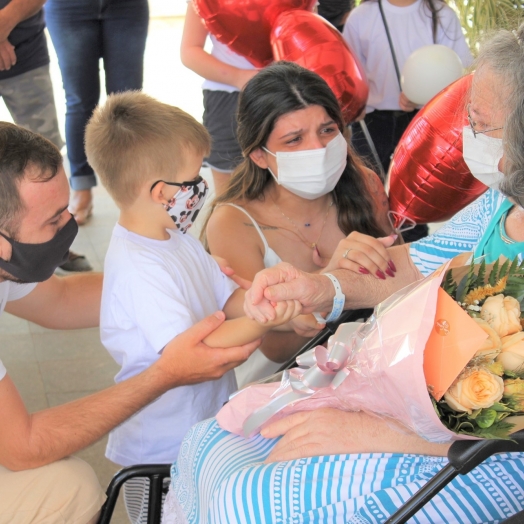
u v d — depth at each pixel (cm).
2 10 352
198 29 341
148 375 166
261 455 149
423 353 115
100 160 177
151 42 940
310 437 141
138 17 408
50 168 147
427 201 233
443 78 295
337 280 179
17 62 373
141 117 174
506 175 129
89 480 161
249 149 216
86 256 400
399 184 238
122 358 183
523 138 124
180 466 162
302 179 211
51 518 154
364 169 237
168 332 170
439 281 121
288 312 169
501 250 158
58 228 154
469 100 153
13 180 143
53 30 399
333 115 213
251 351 174
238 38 298
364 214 229
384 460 132
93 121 183
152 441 189
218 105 346
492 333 117
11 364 312
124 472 164
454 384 115
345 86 260
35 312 196
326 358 141
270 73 209
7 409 153
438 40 333
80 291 202
